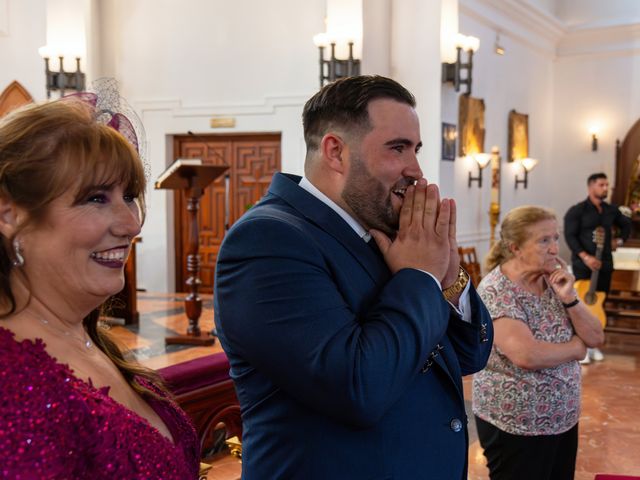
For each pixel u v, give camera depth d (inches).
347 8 269.6
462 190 327.0
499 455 99.9
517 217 101.5
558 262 100.4
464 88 324.2
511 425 97.1
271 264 53.7
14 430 33.4
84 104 42.9
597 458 169.2
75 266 41.4
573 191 447.8
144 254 327.9
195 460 49.3
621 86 429.1
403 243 58.1
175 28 319.9
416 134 59.2
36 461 33.5
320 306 52.7
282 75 304.3
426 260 57.6
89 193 41.1
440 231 57.9
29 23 327.3
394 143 57.9
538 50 421.7
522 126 400.8
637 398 218.4
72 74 312.0
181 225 329.7
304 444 55.0
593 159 439.5
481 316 65.8
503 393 97.9
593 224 283.3
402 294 54.7
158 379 52.0
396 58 293.1
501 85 372.8
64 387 36.4
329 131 59.6
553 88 450.6
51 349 40.7
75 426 36.1
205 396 97.0
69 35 310.7
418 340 53.2
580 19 438.9
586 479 156.8
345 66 271.0
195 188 191.2
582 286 284.8
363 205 58.7
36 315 41.3
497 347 97.5
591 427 191.6
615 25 421.7
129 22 325.7
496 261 106.4
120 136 43.0
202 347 193.5
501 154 377.1
